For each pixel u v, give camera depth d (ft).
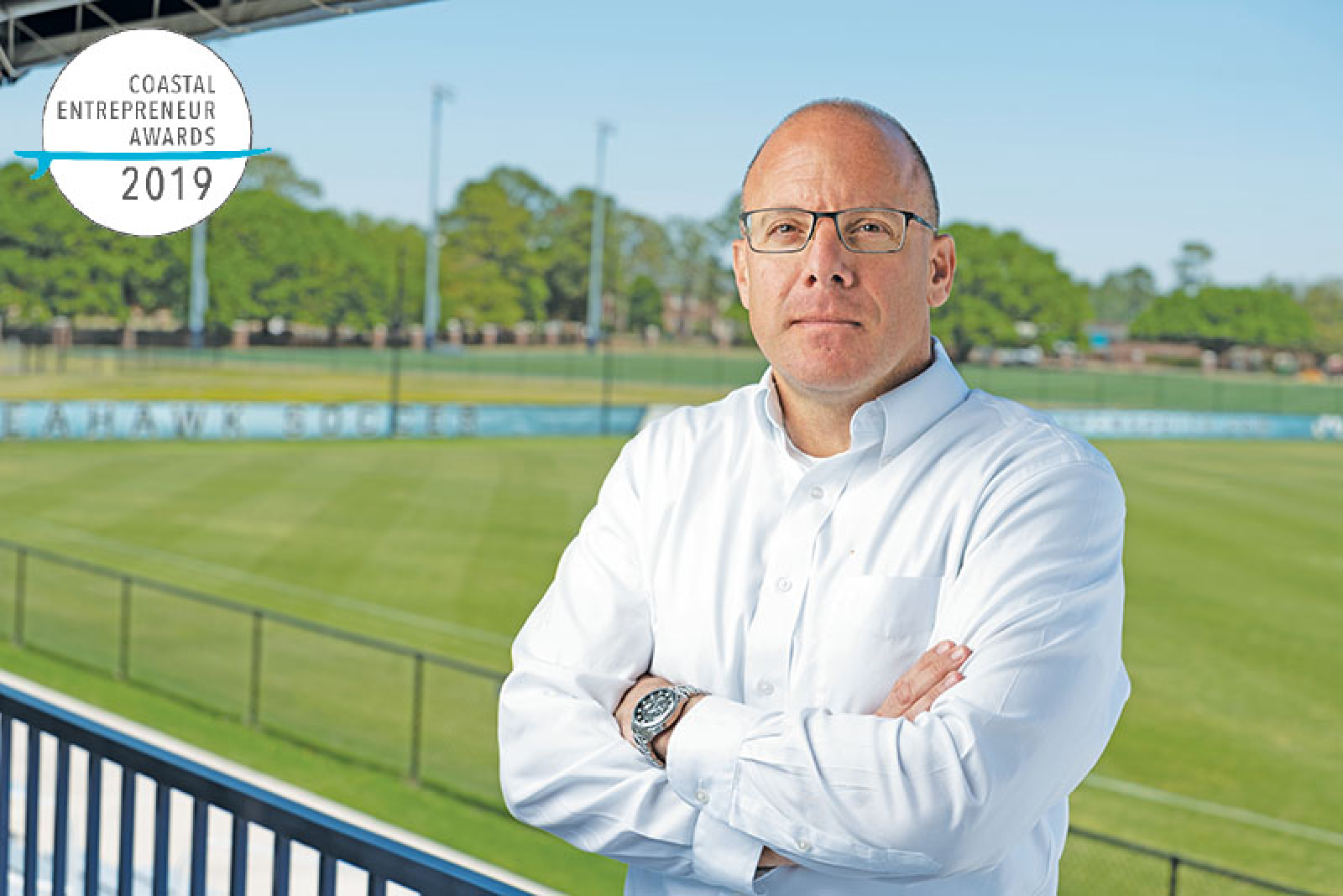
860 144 6.69
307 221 340.18
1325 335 444.55
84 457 131.54
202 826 8.01
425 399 228.84
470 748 46.19
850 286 6.66
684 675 7.22
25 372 233.35
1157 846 40.86
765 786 6.33
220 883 26.66
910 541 6.81
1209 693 60.03
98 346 270.26
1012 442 6.87
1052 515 6.60
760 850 6.46
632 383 299.58
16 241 292.20
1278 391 373.20
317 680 54.19
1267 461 174.09
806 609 6.92
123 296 304.50
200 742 45.80
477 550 88.94
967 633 6.55
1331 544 104.17
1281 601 81.71
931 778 6.08
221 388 225.35
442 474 128.36
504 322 397.80
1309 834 42.55
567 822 7.06
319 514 102.22
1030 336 417.69
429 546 90.12
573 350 388.37
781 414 7.33
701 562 7.27
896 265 6.70
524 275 402.52
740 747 6.42
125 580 53.57
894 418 6.89
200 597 50.39
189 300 314.76
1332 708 58.18
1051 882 7.12
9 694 9.86
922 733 6.17
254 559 84.07
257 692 48.29
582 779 6.95
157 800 8.30
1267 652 68.54
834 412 7.07
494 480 125.08
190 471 123.95
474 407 172.65
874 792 6.12
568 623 7.55
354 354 309.01
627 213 426.10
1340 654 68.54
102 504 103.76
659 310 428.56
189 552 85.76
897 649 6.72
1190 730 54.03
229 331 320.29
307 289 340.80
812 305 6.68
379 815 39.75
